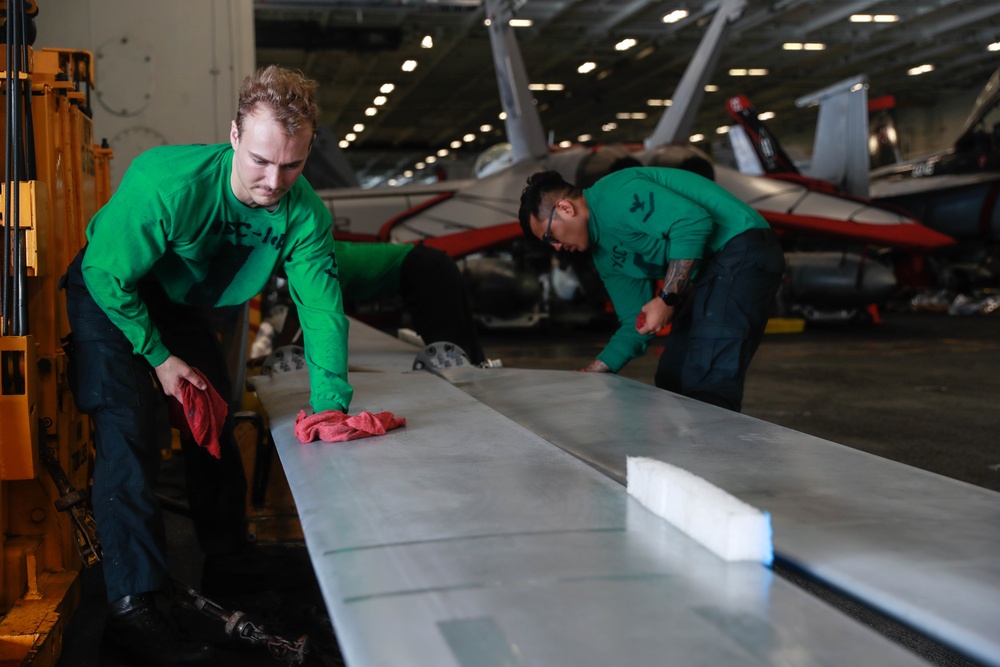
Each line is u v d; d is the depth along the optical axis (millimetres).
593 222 2256
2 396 1577
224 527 2059
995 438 3977
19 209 1586
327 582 730
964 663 1621
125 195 1478
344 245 2887
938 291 16625
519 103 11406
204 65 4035
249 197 1495
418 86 25391
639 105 29406
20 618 1646
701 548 807
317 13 18312
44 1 3857
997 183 15250
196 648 1541
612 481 1067
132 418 1617
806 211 10664
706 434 1381
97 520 1574
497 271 10594
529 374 2244
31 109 1704
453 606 670
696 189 2252
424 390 1897
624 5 18672
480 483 1058
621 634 616
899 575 730
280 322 3574
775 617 646
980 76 26094
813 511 919
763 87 26547
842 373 6562
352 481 1084
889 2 18484
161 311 1832
